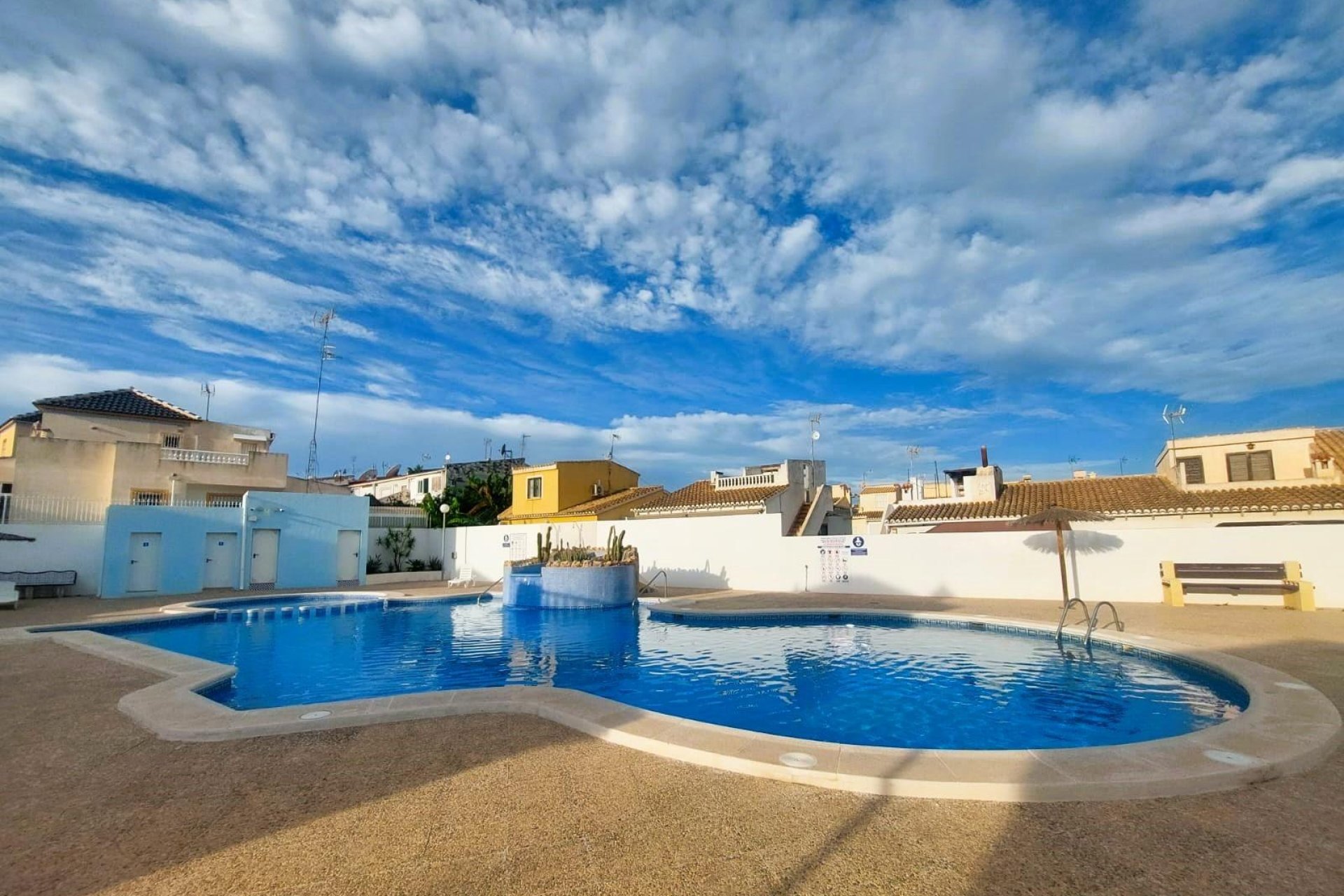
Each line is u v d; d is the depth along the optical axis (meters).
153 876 3.85
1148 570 17.84
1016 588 19.67
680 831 4.37
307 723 6.80
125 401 32.59
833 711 8.94
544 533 29.44
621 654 13.15
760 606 18.80
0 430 32.03
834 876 3.78
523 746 6.18
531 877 3.79
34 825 4.56
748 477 33.59
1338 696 7.47
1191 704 8.97
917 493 33.78
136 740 6.48
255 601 21.78
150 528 23.41
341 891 3.67
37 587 22.14
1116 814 4.58
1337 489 20.95
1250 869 3.81
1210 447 24.94
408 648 14.13
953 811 4.67
